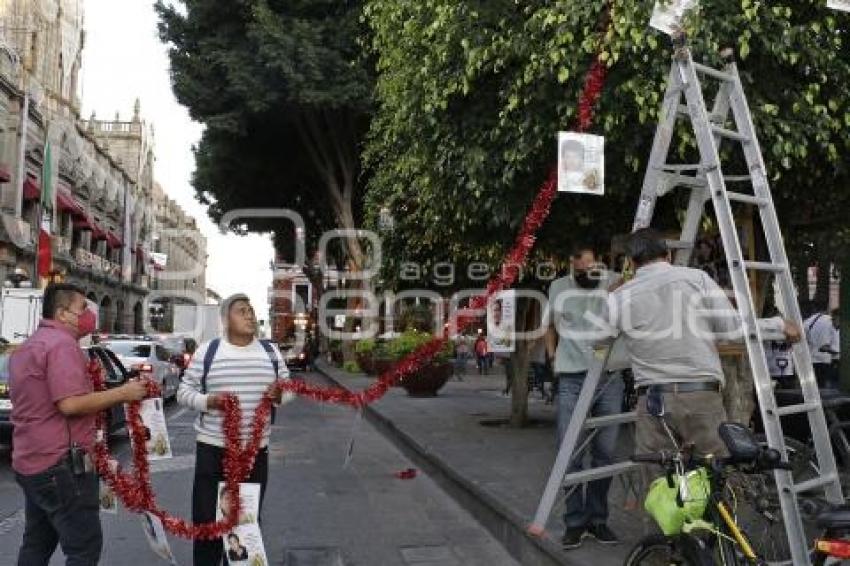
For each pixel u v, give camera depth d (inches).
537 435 454.3
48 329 172.9
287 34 834.2
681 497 154.1
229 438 190.9
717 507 155.2
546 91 286.4
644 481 207.2
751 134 207.3
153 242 2637.8
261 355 204.7
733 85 213.2
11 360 173.8
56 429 166.9
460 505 322.7
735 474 161.6
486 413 575.5
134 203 2386.8
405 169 405.7
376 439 529.0
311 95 837.8
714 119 216.5
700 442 178.2
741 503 187.8
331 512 311.3
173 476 383.6
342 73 848.3
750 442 152.9
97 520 171.6
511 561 247.9
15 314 802.2
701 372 179.9
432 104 317.1
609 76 276.5
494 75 311.4
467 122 317.1
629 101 274.8
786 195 312.3
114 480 188.9
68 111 1708.9
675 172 217.6
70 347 170.1
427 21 332.5
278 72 855.7
